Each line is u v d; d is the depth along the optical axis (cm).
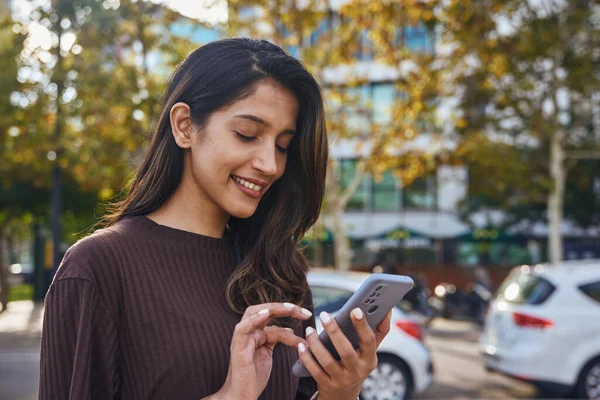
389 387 694
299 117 157
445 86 1525
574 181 2175
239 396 126
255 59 148
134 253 142
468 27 1446
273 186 171
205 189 149
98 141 1344
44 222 2061
